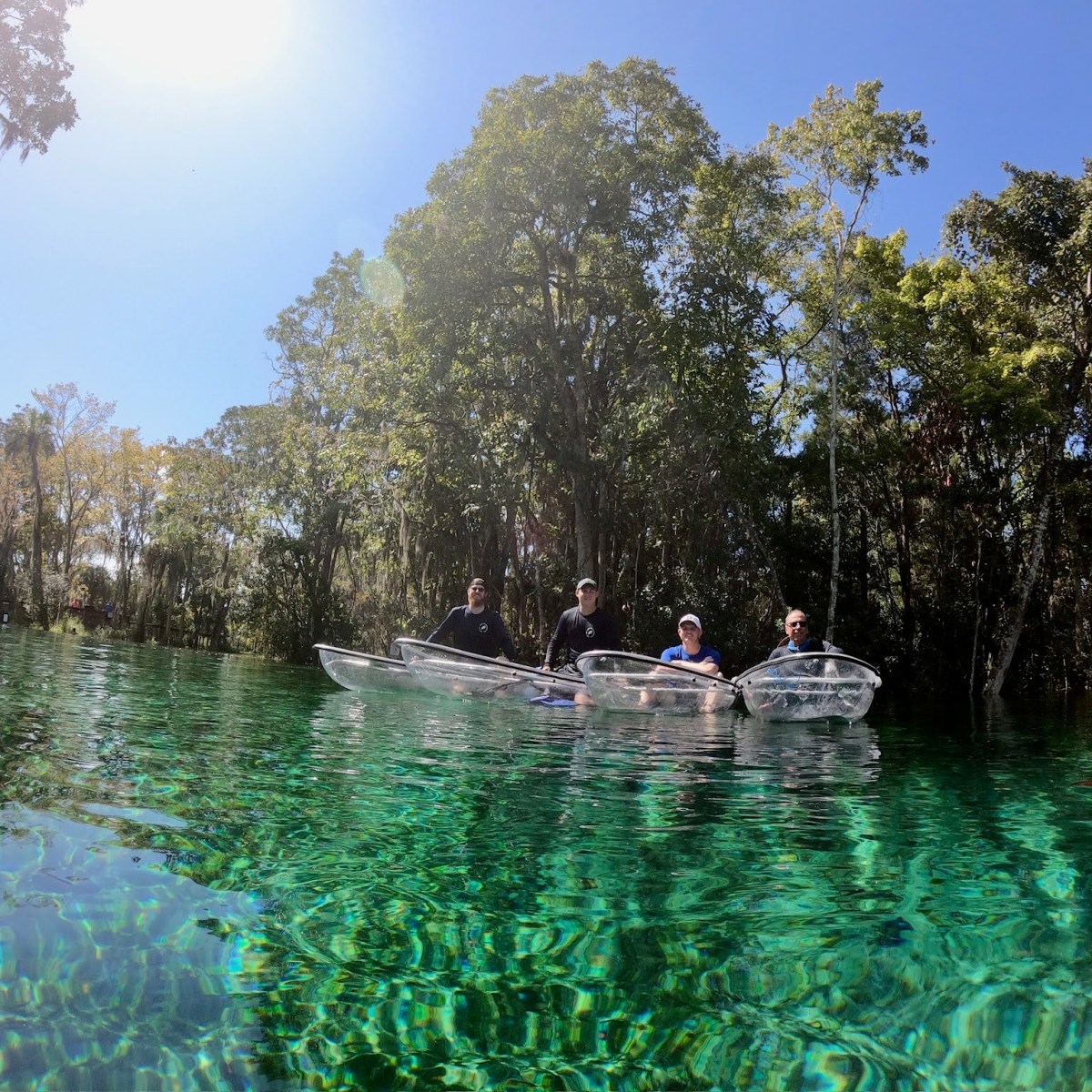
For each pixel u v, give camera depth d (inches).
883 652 920.9
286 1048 53.8
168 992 60.1
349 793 125.3
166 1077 49.5
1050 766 197.6
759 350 920.9
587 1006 60.6
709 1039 56.1
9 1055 51.0
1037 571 929.5
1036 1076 52.5
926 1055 54.7
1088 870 97.3
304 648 1123.3
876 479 1021.2
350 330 1043.9
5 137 662.5
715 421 789.2
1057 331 885.2
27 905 73.2
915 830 116.0
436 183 781.9
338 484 1079.0
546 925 75.2
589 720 251.1
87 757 140.9
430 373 766.5
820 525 989.2
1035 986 65.2
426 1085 50.2
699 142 796.0
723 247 826.2
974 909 82.3
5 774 122.6
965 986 64.8
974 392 847.7
